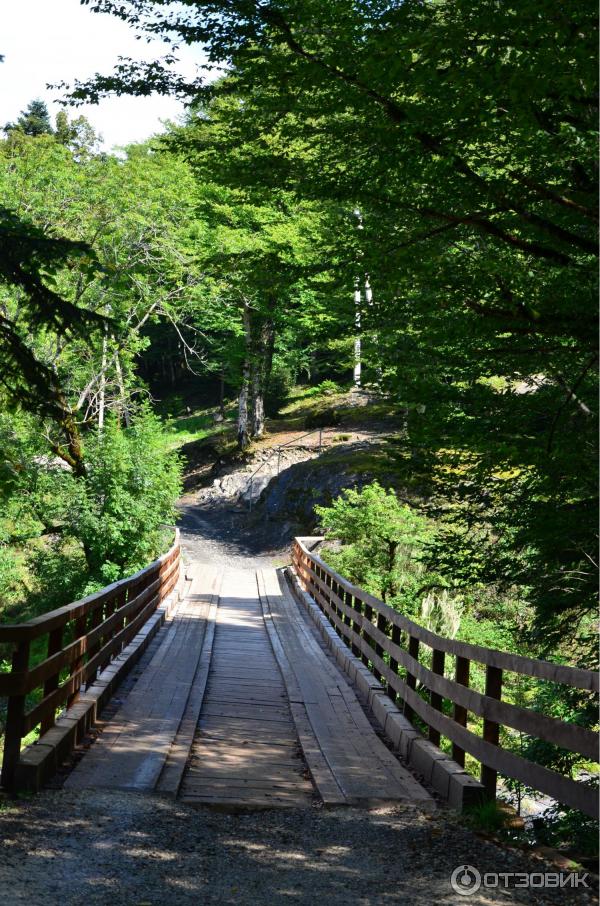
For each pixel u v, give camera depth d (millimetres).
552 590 8484
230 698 10148
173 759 7051
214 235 27766
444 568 8742
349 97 6410
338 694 10414
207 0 6184
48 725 6598
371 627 10648
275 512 33031
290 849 5000
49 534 25312
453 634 14844
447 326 6820
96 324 10250
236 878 4387
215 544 32062
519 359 7012
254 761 7473
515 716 5223
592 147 5820
